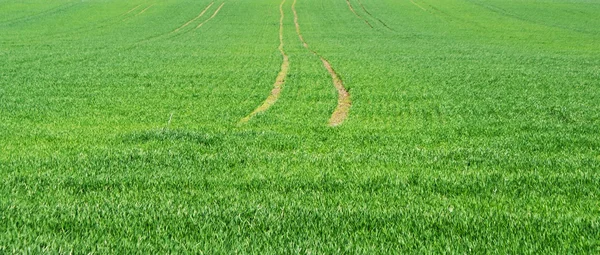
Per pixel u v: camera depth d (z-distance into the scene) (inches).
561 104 690.8
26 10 2915.8
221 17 2815.0
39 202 279.4
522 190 309.9
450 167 366.0
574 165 370.9
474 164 374.9
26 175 331.6
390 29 2375.7
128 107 653.3
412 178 331.6
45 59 1237.7
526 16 2844.5
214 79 940.0
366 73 1025.5
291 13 3004.4
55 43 1692.9
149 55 1359.5
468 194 304.2
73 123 550.0
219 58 1302.9
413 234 235.8
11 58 1248.8
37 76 948.6
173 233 236.2
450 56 1402.6
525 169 361.1
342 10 3142.2
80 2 3368.6
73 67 1097.4
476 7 3253.0
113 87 831.7
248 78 952.9
